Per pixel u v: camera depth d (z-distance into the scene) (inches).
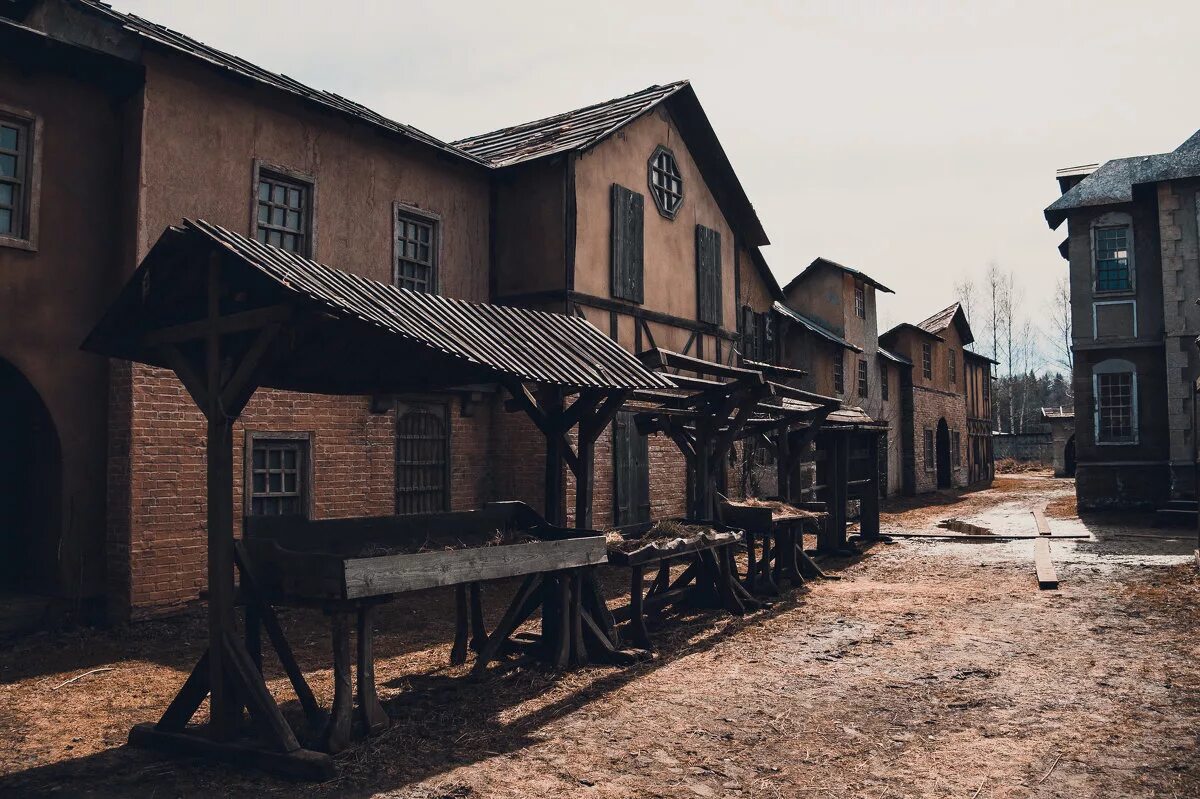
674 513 603.5
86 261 346.0
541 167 510.9
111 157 355.9
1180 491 716.0
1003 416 2559.1
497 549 233.6
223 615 196.2
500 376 276.2
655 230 588.1
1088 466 777.6
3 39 318.0
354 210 437.1
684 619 343.3
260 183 397.7
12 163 330.0
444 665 277.1
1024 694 236.7
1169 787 170.7
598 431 288.4
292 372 257.4
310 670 272.4
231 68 372.2
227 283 204.5
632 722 216.7
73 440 339.3
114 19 344.2
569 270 498.3
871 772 182.4
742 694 241.0
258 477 388.5
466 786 175.6
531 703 232.7
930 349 1249.4
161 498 344.2
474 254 511.2
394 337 200.8
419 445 471.5
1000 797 168.2
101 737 211.2
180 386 352.8
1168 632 304.8
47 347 333.7
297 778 180.7
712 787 175.0
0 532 369.4
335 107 415.8
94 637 319.3
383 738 203.8
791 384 872.3
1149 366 762.2
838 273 953.5
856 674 261.3
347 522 250.8
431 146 468.8
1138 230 769.6
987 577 440.5
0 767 190.7
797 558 446.3
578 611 273.6
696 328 633.6
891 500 1043.3
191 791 175.2
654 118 593.3
